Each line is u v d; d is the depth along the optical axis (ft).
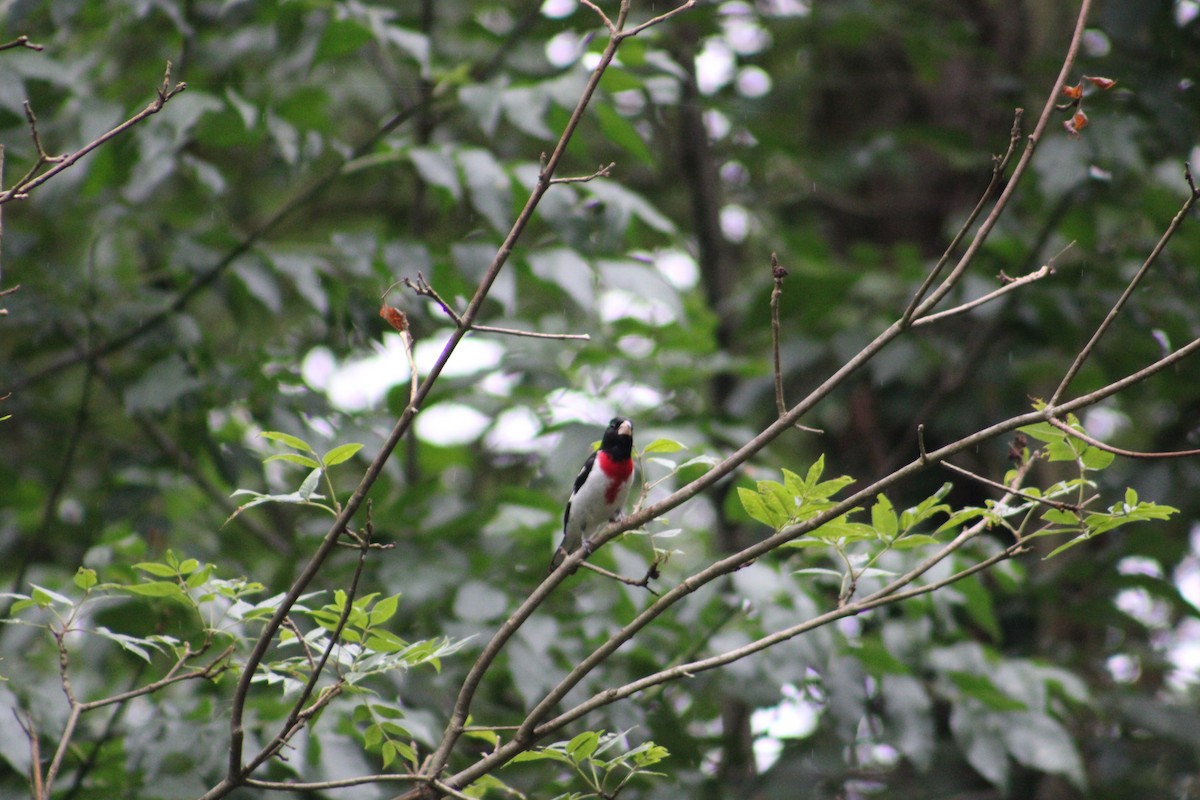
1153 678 44.70
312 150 34.17
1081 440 16.17
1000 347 40.52
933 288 40.01
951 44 42.45
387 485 33.53
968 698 28.89
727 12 46.29
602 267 31.78
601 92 31.37
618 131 31.73
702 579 17.72
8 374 34.83
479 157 31.12
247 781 17.29
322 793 23.71
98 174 33.37
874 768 39.34
